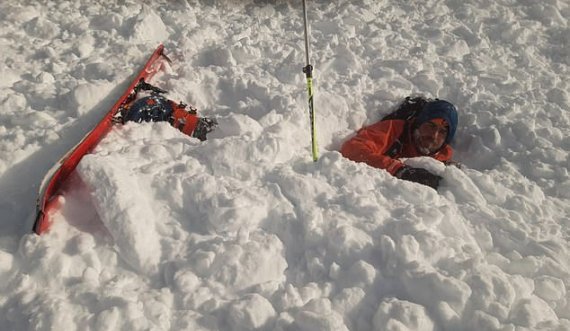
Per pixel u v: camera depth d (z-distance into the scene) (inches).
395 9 256.1
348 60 200.4
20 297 98.2
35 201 120.2
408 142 169.6
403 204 127.2
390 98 186.4
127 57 180.1
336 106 176.2
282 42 212.1
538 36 244.2
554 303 108.8
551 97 199.3
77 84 159.0
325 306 99.7
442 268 110.3
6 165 128.8
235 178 128.6
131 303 95.5
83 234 110.3
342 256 111.4
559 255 118.8
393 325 95.7
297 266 111.8
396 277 107.8
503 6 269.6
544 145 170.4
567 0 276.7
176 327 96.3
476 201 136.0
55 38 189.3
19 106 149.8
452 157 183.2
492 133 176.2
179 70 180.2
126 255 107.3
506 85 203.0
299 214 120.3
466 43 229.6
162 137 142.4
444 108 167.0
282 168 132.3
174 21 211.9
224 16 229.8
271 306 100.0
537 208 135.9
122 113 146.7
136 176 120.3
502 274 108.7
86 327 93.0
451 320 99.6
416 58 212.1
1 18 193.8
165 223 115.2
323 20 232.5
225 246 109.2
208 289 103.1
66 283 102.1
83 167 115.2
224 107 171.3
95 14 207.9
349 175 133.8
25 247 105.6
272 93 172.4
